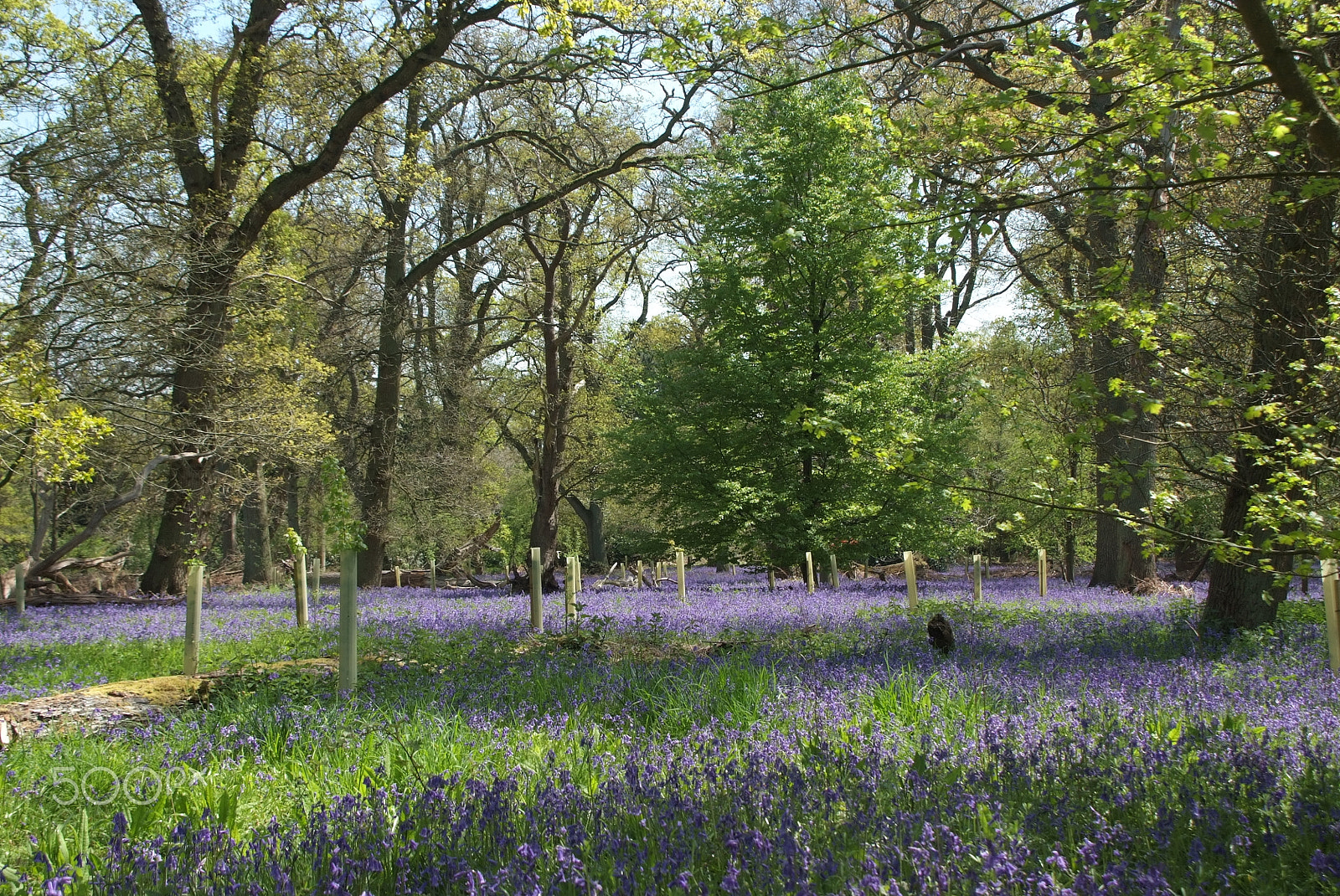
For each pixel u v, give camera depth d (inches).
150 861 158.4
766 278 938.7
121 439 827.4
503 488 1994.3
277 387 882.1
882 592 877.2
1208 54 218.5
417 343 1385.3
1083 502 260.7
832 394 872.3
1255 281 371.9
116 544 1472.7
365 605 828.0
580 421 1683.1
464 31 940.6
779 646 408.2
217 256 777.6
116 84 705.6
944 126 257.6
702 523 965.8
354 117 848.9
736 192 928.9
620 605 727.7
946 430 869.8
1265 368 352.2
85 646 487.5
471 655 390.3
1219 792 183.6
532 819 175.2
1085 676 313.7
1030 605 695.1
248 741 246.4
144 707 300.7
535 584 520.7
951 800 179.5
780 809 175.2
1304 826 165.3
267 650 453.1
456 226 1440.7
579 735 248.4
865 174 832.3
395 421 1241.4
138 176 655.8
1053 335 580.7
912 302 919.7
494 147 1214.3
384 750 237.9
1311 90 211.2
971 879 141.3
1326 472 247.0
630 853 153.6
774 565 996.6
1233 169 249.9
